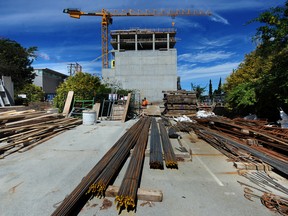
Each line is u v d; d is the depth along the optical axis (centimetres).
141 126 830
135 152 459
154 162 404
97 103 1246
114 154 439
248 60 1488
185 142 617
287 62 735
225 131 699
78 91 1362
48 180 349
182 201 285
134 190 281
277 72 754
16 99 1691
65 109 1159
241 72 1477
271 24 735
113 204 277
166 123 960
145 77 4316
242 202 282
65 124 837
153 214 256
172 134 670
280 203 272
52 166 414
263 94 839
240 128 626
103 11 5622
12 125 610
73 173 379
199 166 418
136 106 1759
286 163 386
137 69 4316
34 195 299
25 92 2623
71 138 670
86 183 299
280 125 717
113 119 1174
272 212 259
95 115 997
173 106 1316
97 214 256
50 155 487
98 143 604
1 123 624
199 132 721
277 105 814
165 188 323
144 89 4312
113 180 350
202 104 1850
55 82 5062
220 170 396
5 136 587
